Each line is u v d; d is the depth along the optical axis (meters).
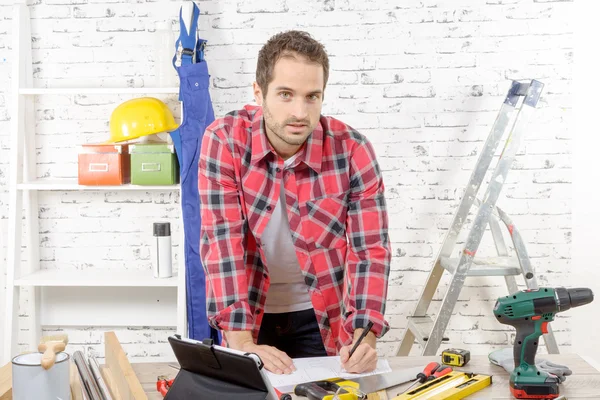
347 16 3.32
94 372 1.56
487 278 3.42
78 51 3.35
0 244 3.40
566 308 1.60
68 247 3.42
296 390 1.57
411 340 3.23
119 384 1.52
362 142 2.02
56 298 3.41
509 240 3.41
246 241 2.04
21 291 3.42
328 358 1.83
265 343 2.16
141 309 3.42
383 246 1.97
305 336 2.16
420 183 3.39
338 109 3.36
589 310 3.41
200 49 3.16
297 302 2.15
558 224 3.39
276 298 2.15
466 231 3.43
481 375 1.67
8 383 1.52
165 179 3.07
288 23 3.33
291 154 1.96
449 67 3.33
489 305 3.43
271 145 1.94
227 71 3.35
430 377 1.67
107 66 3.36
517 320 1.59
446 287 3.43
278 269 2.10
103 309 3.42
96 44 3.35
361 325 1.85
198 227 3.06
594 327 3.42
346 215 2.04
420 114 3.36
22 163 3.19
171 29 3.23
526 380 1.58
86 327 3.45
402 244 3.41
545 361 1.76
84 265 3.43
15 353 3.16
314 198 2.00
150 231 3.42
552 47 3.31
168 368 1.78
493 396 1.59
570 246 3.39
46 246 3.42
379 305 1.88
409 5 3.31
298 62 1.68
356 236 1.98
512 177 3.38
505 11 3.30
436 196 3.39
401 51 3.33
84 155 3.09
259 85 1.79
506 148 2.95
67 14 3.33
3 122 3.36
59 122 3.38
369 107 3.36
